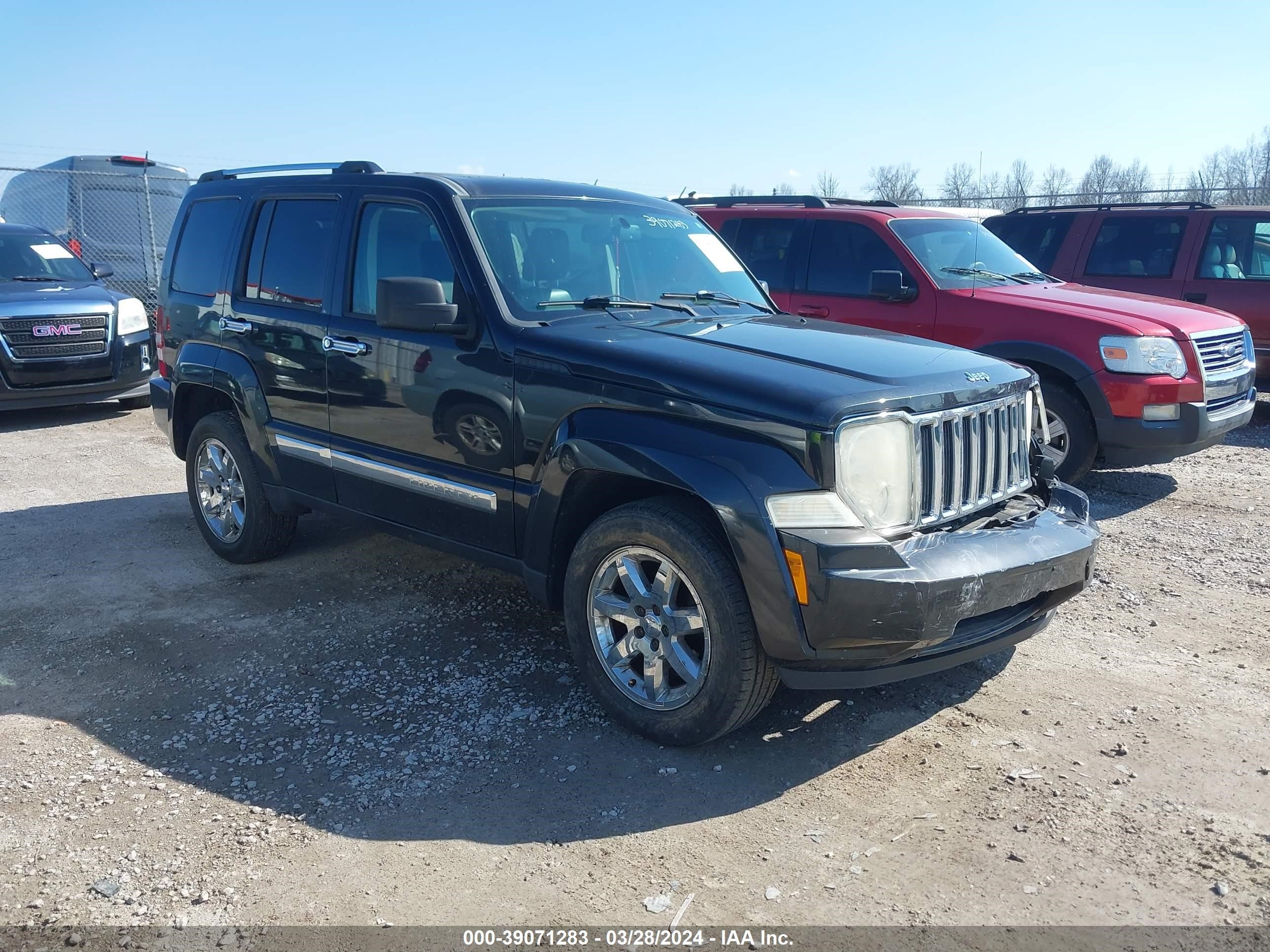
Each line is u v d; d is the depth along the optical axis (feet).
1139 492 23.81
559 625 15.79
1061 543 12.16
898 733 12.37
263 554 18.47
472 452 13.65
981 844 10.10
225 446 18.06
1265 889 9.34
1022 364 23.22
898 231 25.52
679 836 10.29
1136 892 9.34
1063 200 76.18
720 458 10.98
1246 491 23.82
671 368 11.65
